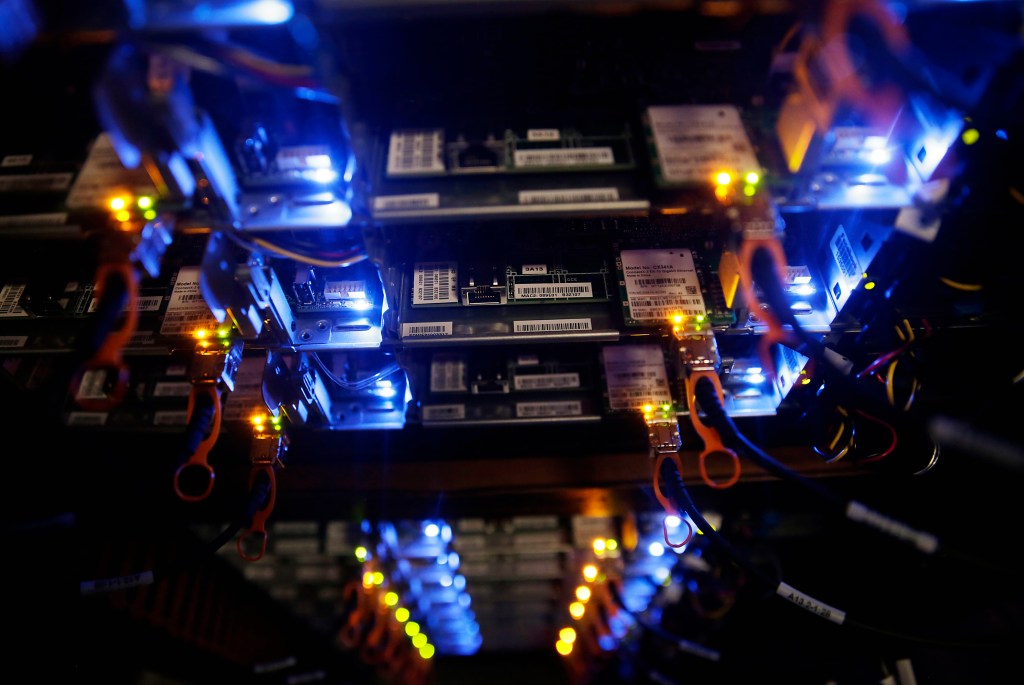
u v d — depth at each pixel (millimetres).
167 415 274
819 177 229
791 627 421
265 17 190
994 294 248
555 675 573
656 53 237
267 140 228
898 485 315
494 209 224
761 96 243
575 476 333
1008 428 272
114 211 217
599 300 258
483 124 244
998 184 219
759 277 219
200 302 250
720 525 360
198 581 416
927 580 356
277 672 502
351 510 342
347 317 258
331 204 225
